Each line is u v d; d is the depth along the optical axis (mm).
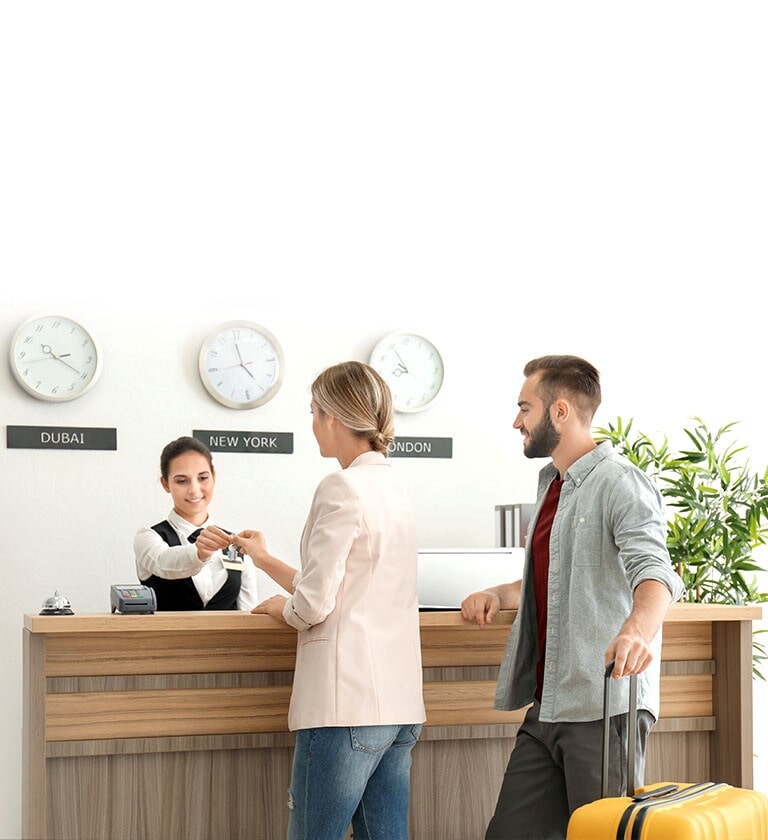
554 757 2920
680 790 2672
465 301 4867
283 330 4660
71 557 4348
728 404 5125
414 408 4727
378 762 2797
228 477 4543
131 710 2977
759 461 5141
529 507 4328
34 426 4336
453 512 4777
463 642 3260
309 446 4648
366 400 2891
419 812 3197
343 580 2773
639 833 2395
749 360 5176
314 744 2715
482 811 3256
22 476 4316
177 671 3021
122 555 4402
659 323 5082
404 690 2789
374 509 2789
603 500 2846
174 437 4500
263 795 3086
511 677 3021
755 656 4758
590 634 2811
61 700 2924
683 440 5059
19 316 4371
